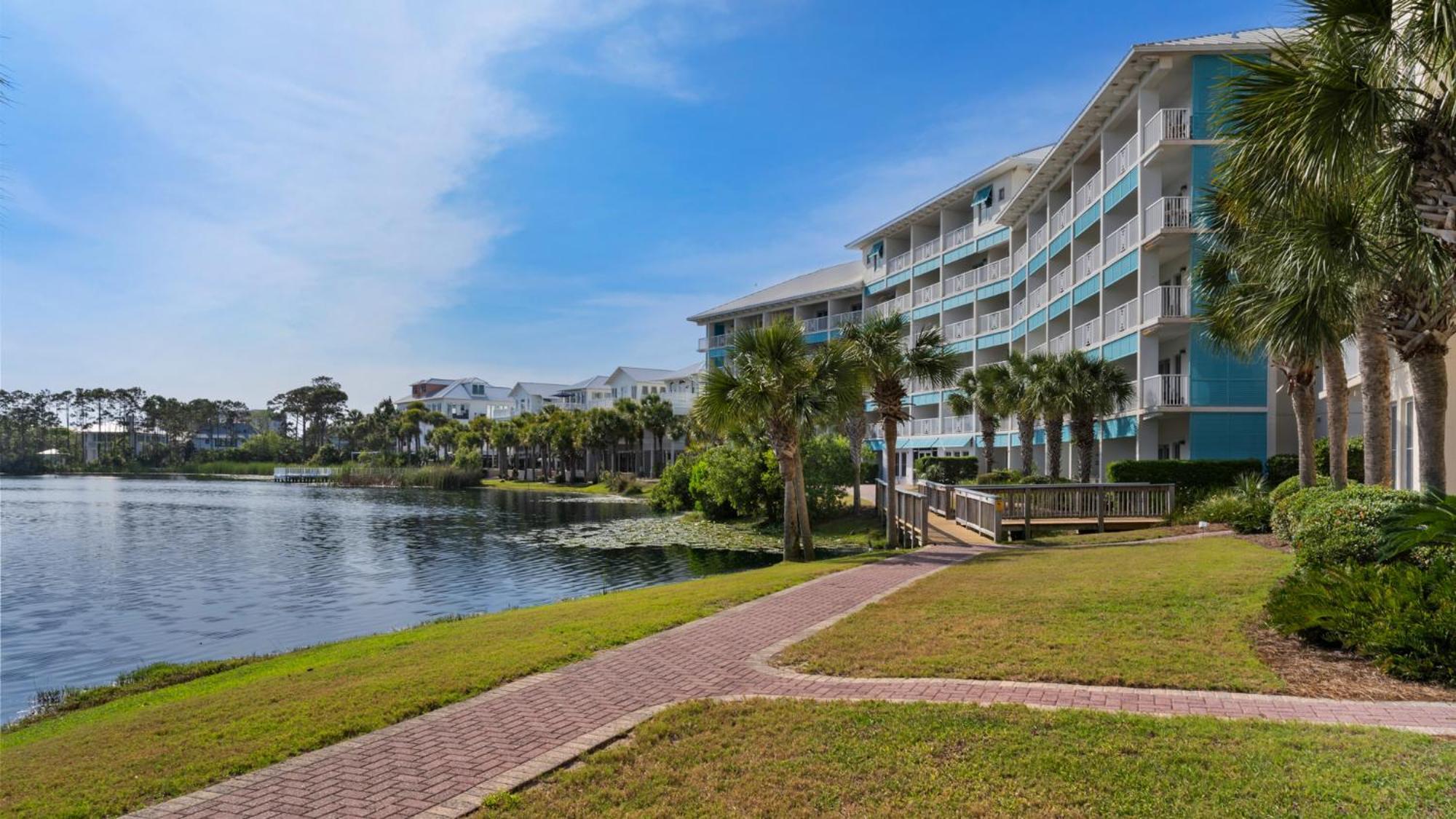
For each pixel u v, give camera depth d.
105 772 5.94
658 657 8.69
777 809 4.71
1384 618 7.00
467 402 128.00
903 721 6.04
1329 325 10.45
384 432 122.62
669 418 71.12
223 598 20.34
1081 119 30.23
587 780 5.28
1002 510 20.73
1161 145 24.70
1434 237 7.54
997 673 7.27
